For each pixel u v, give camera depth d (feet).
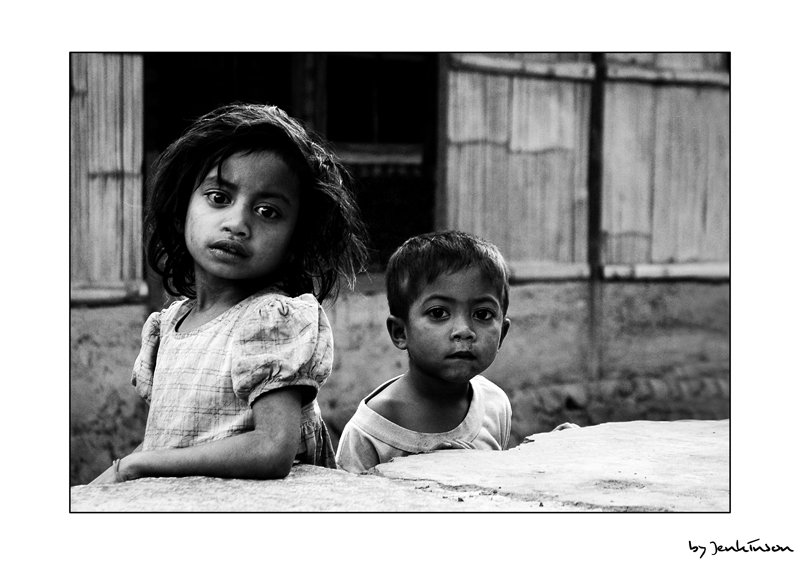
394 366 22.65
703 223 27.53
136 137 19.47
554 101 25.13
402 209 22.58
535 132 24.82
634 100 26.32
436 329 8.83
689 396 26.89
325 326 7.47
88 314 18.99
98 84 19.03
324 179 8.09
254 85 20.66
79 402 18.88
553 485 7.28
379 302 22.47
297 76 20.81
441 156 23.06
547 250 25.27
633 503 6.84
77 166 18.93
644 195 26.63
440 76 22.98
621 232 26.35
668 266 27.04
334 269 8.50
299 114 20.83
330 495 6.78
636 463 8.04
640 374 26.55
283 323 7.20
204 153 7.72
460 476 7.51
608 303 26.18
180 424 7.38
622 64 26.04
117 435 19.30
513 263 24.64
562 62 25.13
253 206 7.47
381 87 22.22
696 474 7.72
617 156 26.14
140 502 6.63
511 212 24.48
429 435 9.15
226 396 7.29
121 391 19.40
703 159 27.37
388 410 9.27
